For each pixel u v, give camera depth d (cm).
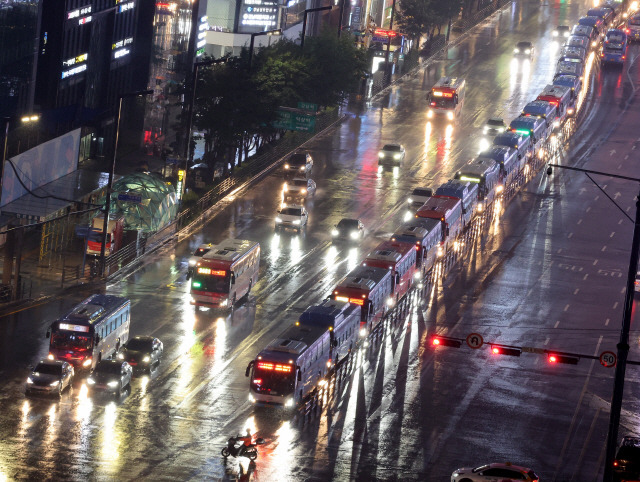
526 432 16225
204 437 15125
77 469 13625
